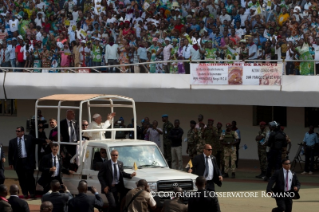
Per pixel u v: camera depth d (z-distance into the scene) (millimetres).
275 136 42812
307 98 45812
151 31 56188
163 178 28922
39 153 40031
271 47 49531
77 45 56094
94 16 60344
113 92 52531
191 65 49500
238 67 47844
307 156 47594
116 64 53906
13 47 57906
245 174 47875
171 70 50812
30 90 55594
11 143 36969
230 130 45562
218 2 55969
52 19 63156
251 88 47500
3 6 66875
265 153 45312
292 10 52500
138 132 51000
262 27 51312
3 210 22984
